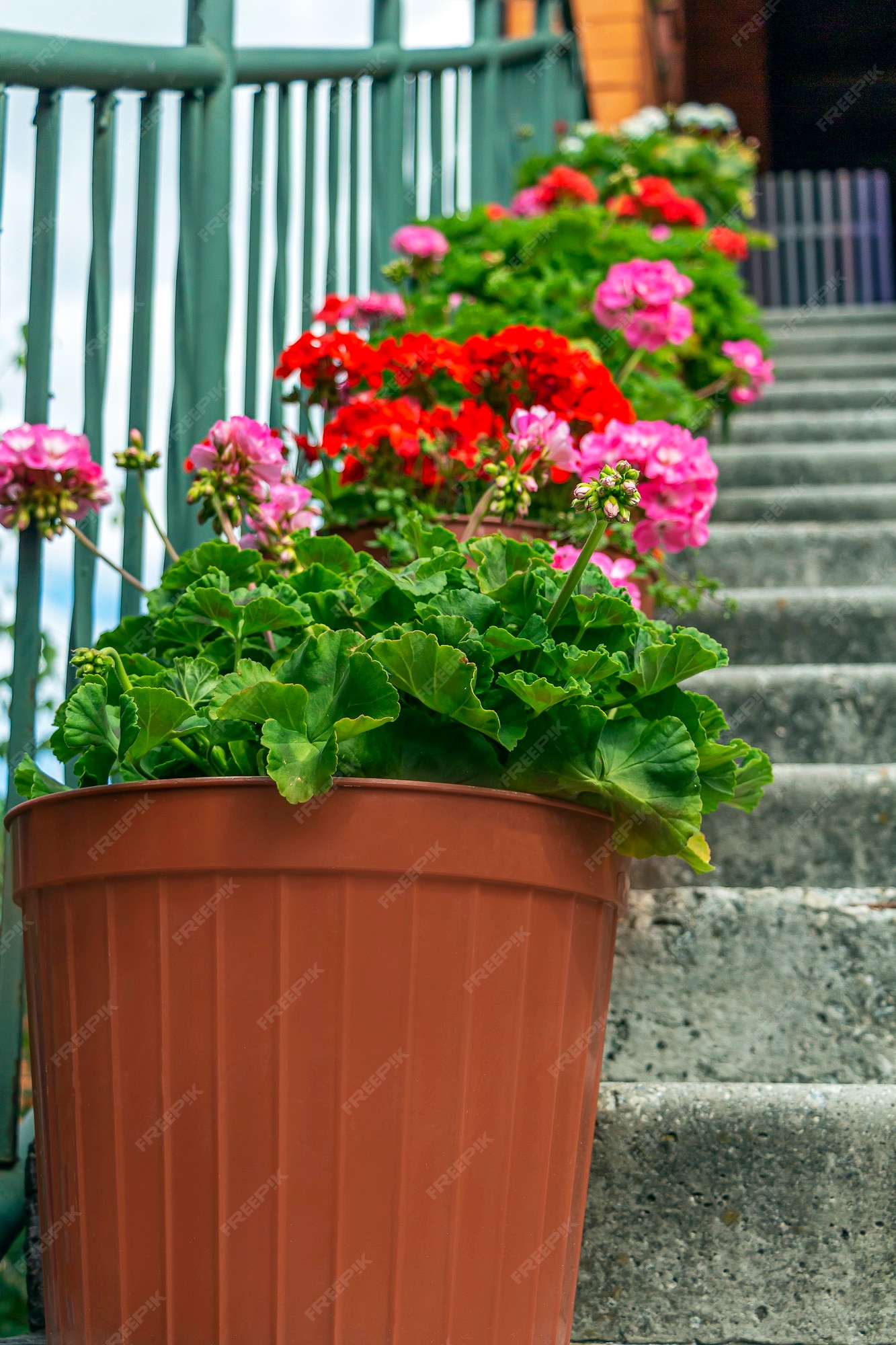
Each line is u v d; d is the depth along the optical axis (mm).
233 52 1628
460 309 2404
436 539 1167
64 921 877
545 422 1361
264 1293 810
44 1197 900
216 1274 812
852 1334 1051
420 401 1760
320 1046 818
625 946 1356
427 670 853
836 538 2346
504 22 5691
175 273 1552
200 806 835
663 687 946
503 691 922
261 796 832
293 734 847
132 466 1249
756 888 1502
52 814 888
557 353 1604
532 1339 873
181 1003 829
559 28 4219
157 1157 826
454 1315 829
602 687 972
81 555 1312
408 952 829
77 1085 858
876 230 6379
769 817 1557
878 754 1789
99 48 1385
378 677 850
